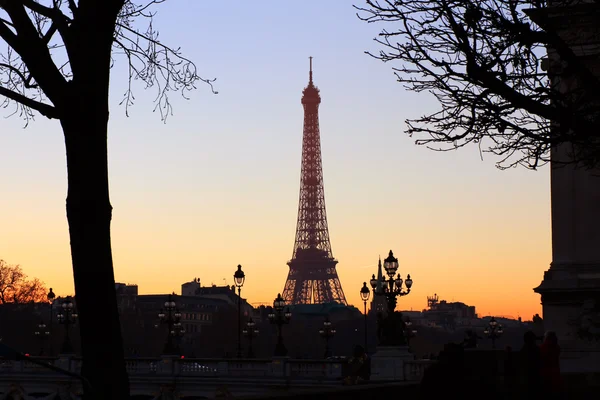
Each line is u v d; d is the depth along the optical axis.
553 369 25.36
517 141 21.06
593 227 44.25
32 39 17.52
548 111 20.47
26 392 86.00
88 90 17.55
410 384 22.97
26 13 17.52
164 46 20.23
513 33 20.64
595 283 42.97
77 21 17.73
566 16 21.91
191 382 77.25
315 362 71.00
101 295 17.62
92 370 17.55
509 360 28.22
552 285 43.78
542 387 25.17
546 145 21.11
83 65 17.62
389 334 56.78
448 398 18.00
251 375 73.88
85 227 17.59
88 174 17.62
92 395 17.41
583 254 44.28
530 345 25.39
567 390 32.38
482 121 20.70
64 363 84.25
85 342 17.66
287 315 77.12
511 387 27.44
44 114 17.73
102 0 17.61
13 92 17.53
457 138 21.16
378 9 21.34
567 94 20.88
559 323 43.62
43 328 106.88
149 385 79.38
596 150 21.20
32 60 17.47
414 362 55.28
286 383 71.12
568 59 21.12
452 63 20.95
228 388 74.44
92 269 17.56
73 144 17.67
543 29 21.92
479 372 27.33
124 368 17.89
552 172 45.06
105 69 17.81
